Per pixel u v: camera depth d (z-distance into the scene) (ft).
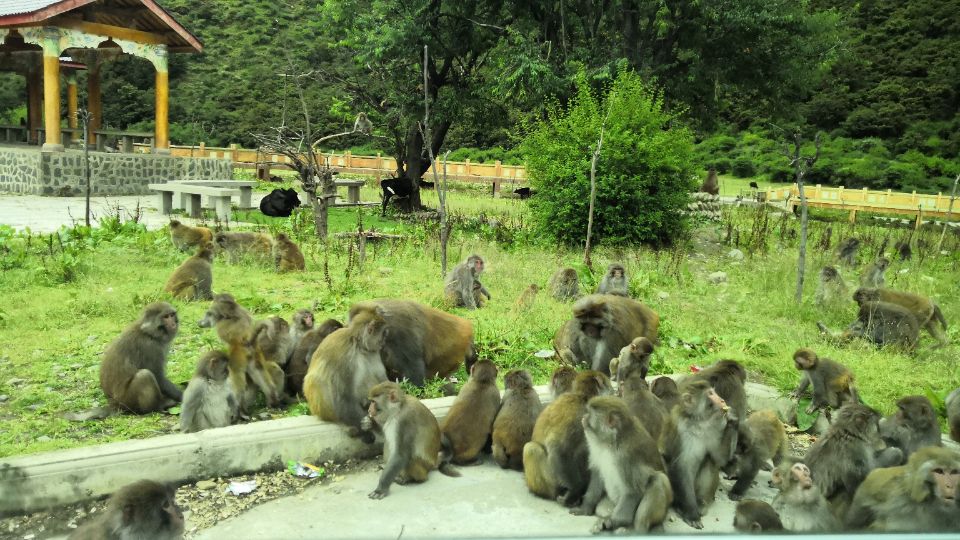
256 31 186.91
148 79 170.81
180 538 14.14
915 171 137.28
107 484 17.80
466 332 25.63
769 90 82.28
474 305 36.24
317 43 175.22
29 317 31.24
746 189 138.10
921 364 30.96
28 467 17.16
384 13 76.23
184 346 28.96
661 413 19.62
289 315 33.99
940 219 100.42
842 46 80.89
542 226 61.26
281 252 43.14
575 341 28.17
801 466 16.17
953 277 55.16
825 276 41.55
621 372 22.66
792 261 57.21
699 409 17.31
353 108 89.10
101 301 33.86
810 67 79.56
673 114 65.21
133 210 69.87
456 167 119.55
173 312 22.62
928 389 25.49
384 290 39.19
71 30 81.05
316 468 19.74
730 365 20.88
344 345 20.44
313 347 23.65
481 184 116.47
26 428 20.99
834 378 24.45
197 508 17.58
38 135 104.99
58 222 59.57
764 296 43.88
